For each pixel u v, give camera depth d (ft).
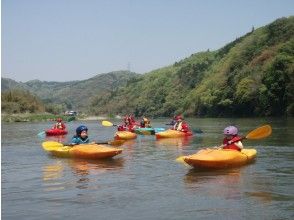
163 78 381.81
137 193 27.68
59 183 31.60
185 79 347.77
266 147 54.95
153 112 357.00
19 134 99.19
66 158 46.73
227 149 39.19
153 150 54.44
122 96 439.63
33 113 272.10
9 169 39.06
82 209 23.84
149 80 411.34
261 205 24.07
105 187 29.78
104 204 24.91
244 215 22.17
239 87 210.38
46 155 50.24
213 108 240.12
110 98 458.09
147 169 37.78
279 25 245.65
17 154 51.78
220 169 36.65
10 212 23.38
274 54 215.10
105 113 426.92
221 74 250.98
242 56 245.04
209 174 34.24
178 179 32.37
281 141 63.36
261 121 147.33
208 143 63.72
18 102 273.33
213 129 104.27
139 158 46.01
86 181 32.24
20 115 249.34
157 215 22.45
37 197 26.94
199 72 338.34
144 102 376.27
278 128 98.12
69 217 22.29
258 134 40.57
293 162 40.73
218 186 29.40
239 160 38.47
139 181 31.91
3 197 27.02
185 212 22.94
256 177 32.63
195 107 264.93
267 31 254.47
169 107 335.88
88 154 45.21
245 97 204.64
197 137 76.54
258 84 202.59
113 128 135.54
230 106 220.84
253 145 57.72
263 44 245.24
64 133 98.53
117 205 24.64
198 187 29.22
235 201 25.08
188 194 27.14
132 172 36.22
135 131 88.33
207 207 23.85
